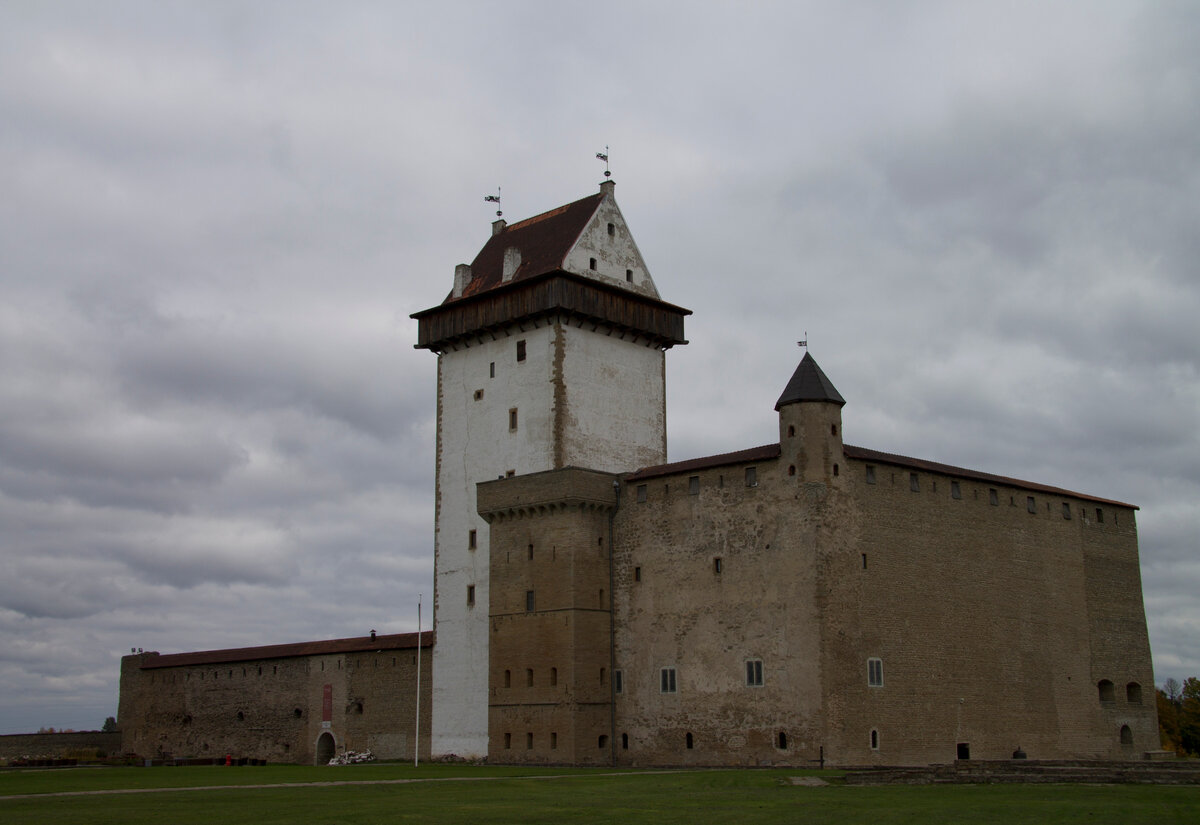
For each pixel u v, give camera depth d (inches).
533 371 2711.6
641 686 2417.6
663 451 2876.5
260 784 1845.5
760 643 2239.2
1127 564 2851.9
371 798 1533.0
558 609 2450.8
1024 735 2454.5
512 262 2834.6
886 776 1763.0
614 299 2783.0
